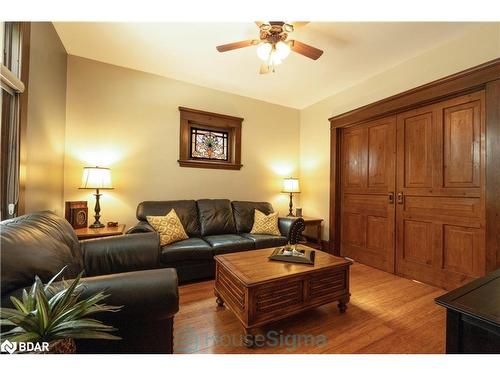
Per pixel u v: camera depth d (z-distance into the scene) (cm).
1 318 71
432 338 159
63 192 269
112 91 295
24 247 96
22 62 162
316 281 179
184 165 340
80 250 160
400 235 283
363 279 270
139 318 100
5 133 153
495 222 202
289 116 431
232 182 378
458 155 233
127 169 304
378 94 304
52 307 75
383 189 304
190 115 342
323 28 216
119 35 235
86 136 281
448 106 241
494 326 73
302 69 297
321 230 389
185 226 300
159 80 321
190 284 250
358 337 160
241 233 330
